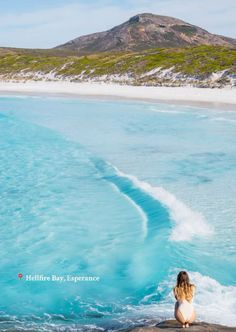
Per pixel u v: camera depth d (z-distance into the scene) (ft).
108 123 132.16
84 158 88.48
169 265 41.55
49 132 121.08
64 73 329.11
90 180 73.26
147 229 51.75
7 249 48.60
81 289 39.83
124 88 251.39
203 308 33.47
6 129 128.26
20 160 88.84
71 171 79.25
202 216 52.70
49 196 65.82
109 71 299.79
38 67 360.07
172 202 57.67
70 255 46.83
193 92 210.59
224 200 58.34
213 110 149.79
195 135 105.91
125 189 66.64
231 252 43.52
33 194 66.85
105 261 45.03
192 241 46.21
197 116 137.49
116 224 54.13
